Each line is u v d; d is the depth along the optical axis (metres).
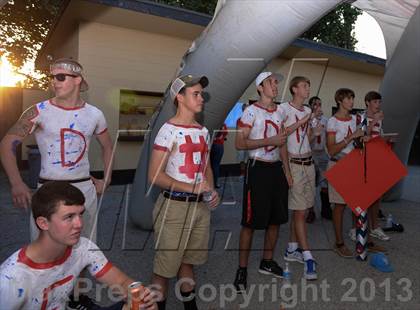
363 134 3.87
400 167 3.92
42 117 2.47
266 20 3.29
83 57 7.70
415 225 5.54
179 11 7.49
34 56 17.64
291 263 4.00
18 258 1.60
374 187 3.90
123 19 7.55
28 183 7.45
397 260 4.14
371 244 4.38
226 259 4.07
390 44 5.93
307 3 3.14
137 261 3.90
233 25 3.46
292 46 9.54
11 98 10.18
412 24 5.02
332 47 10.20
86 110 2.63
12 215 5.33
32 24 16.91
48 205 1.55
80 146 2.58
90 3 6.69
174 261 2.57
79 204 1.60
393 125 6.12
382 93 5.96
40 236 1.61
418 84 5.50
